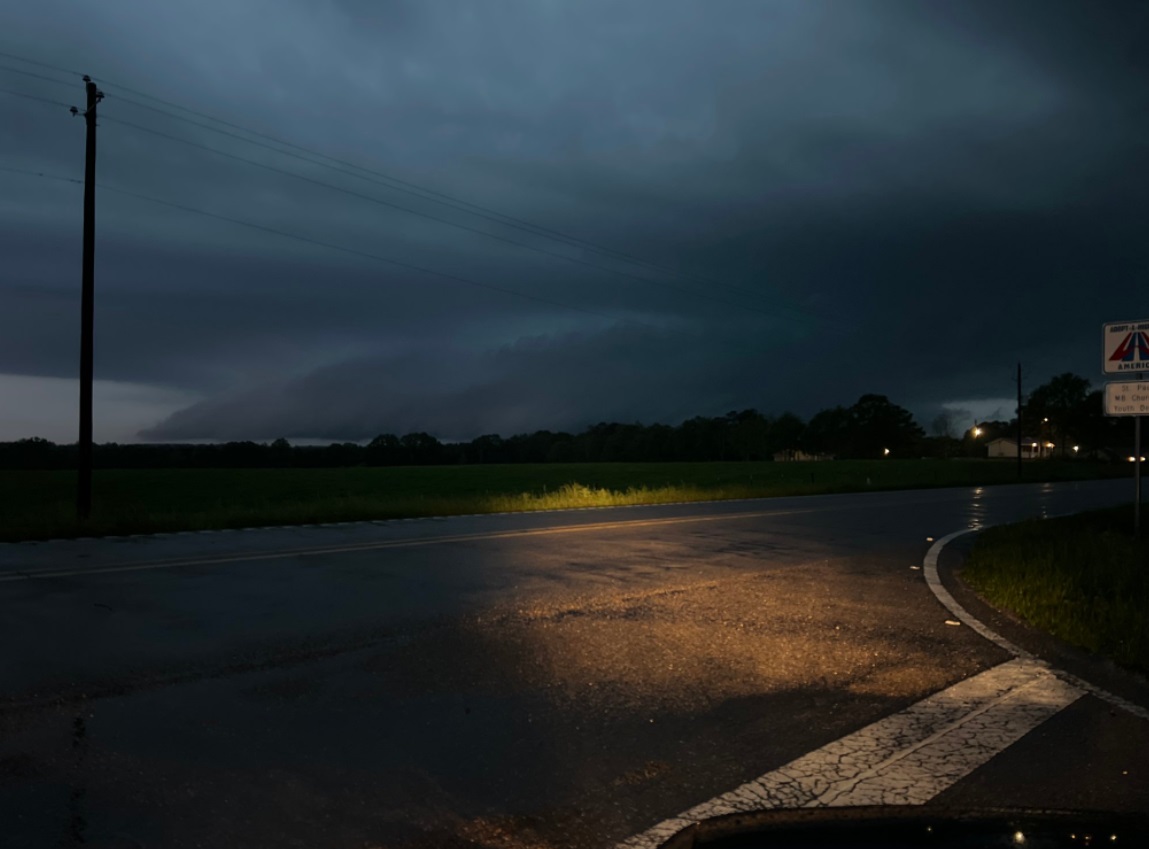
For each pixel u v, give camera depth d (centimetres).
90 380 1773
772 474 7206
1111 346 1379
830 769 452
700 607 892
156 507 4112
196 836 361
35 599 857
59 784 410
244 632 735
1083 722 538
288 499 4562
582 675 624
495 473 7169
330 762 448
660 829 378
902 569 1227
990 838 268
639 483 5788
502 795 412
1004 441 15562
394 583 995
